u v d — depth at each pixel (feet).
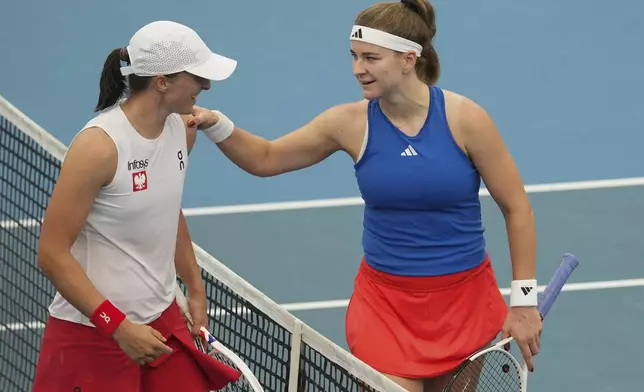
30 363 72.64
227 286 60.64
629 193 121.08
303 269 108.27
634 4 161.68
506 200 62.95
